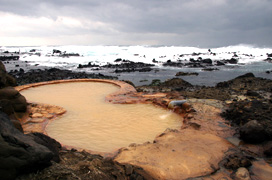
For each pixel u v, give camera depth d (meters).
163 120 8.14
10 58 40.38
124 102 10.03
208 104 8.91
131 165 4.35
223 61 33.59
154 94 11.27
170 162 4.81
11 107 7.19
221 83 14.85
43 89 12.61
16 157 2.91
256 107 8.11
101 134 6.84
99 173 3.58
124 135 6.80
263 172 4.59
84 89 12.66
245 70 25.89
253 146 5.73
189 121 7.42
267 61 33.38
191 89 15.59
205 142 5.82
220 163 4.88
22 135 3.38
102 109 9.22
